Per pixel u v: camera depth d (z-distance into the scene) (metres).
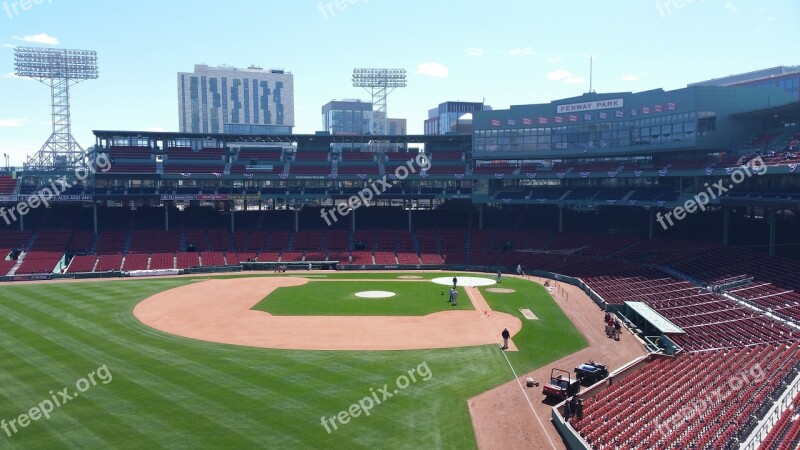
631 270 72.62
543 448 27.34
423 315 55.09
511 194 101.56
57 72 111.44
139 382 35.75
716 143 79.12
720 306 51.53
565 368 39.25
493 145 100.50
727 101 78.75
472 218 106.38
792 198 61.19
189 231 100.00
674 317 49.56
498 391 34.78
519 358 41.41
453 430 29.22
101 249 92.56
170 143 110.81
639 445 25.34
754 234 73.00
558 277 77.12
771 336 42.03
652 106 84.19
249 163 105.31
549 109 95.94
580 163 97.38
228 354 41.97
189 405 32.06
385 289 70.31
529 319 53.34
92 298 64.31
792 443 24.20
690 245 76.12
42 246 91.31
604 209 99.06
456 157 107.44
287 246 98.25
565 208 103.44
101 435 28.39
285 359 40.72
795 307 48.00
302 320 53.09
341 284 74.62
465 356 41.75
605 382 35.16
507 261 89.88
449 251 96.56
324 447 27.20
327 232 102.62
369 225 105.94
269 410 31.44
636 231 91.31
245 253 95.31
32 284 75.62
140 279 80.56
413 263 93.31
